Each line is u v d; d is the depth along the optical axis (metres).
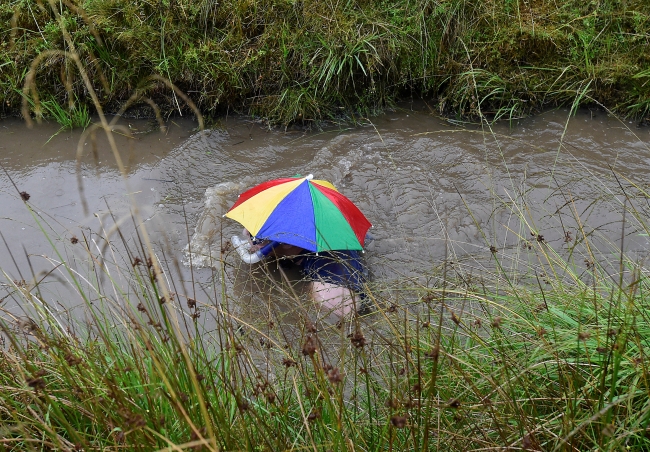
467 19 6.27
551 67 6.15
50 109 5.69
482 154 5.50
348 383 2.89
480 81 6.06
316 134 5.86
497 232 4.63
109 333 3.07
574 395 2.45
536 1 6.47
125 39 5.74
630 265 3.65
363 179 5.23
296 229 3.87
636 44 6.20
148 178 5.14
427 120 6.08
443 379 2.77
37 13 5.82
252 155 5.54
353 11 6.22
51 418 2.58
